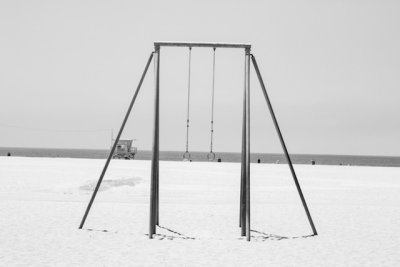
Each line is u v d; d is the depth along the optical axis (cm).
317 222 1166
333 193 1908
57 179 2222
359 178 2875
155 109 946
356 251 822
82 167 3250
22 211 1236
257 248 840
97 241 876
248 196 923
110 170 2942
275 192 1891
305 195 1805
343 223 1154
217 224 1101
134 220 1138
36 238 887
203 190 1895
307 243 894
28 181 2105
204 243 879
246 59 960
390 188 2191
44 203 1411
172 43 961
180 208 1362
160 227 1047
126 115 996
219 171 3156
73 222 1088
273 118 971
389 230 1055
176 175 2712
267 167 4041
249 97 956
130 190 1808
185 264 705
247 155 929
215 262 722
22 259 713
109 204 1423
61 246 822
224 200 1579
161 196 1667
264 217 1241
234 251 810
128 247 827
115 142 1005
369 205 1530
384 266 713
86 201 1488
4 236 897
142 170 2989
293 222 1162
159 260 729
